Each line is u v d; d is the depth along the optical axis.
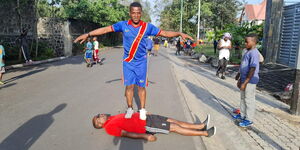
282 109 6.04
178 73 11.45
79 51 22.75
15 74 10.83
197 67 13.75
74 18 24.12
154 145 4.14
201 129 4.54
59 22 20.19
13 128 4.75
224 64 9.95
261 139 4.40
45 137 4.38
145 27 4.20
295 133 4.66
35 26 17.47
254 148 4.08
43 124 4.96
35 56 16.84
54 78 9.93
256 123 5.12
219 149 4.09
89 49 13.37
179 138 4.41
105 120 4.33
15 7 15.56
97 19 26.08
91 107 6.09
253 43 4.68
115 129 4.18
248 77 4.66
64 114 5.56
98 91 7.74
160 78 10.15
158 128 4.25
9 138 4.32
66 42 20.48
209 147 4.14
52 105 6.22
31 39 17.55
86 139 4.32
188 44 22.52
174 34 4.36
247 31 15.91
